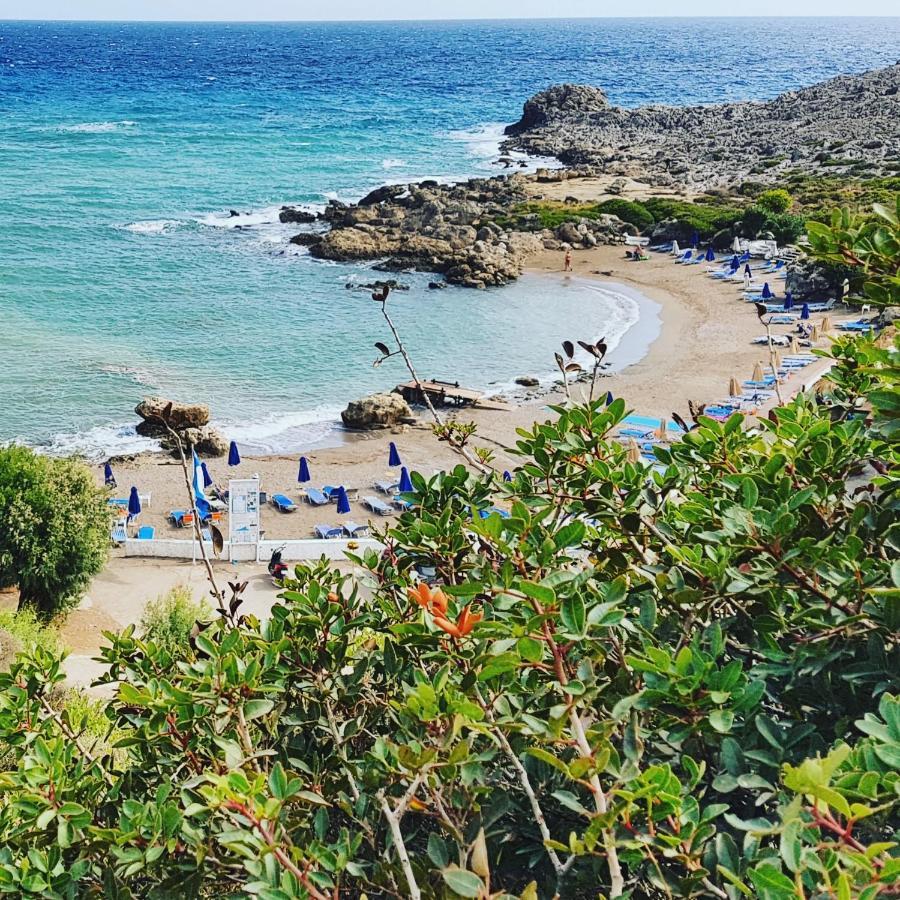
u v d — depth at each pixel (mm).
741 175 99875
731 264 69250
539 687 4078
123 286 64250
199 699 4535
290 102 181875
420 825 4477
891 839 3129
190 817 4254
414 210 83000
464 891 3006
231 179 103938
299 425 43750
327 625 5055
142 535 32875
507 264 69000
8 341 52562
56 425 42281
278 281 66812
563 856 3971
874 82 149875
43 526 24125
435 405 46094
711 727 3518
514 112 177625
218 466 39344
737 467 5441
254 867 3357
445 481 5773
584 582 3893
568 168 110750
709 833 3154
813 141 112875
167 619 19078
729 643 4535
